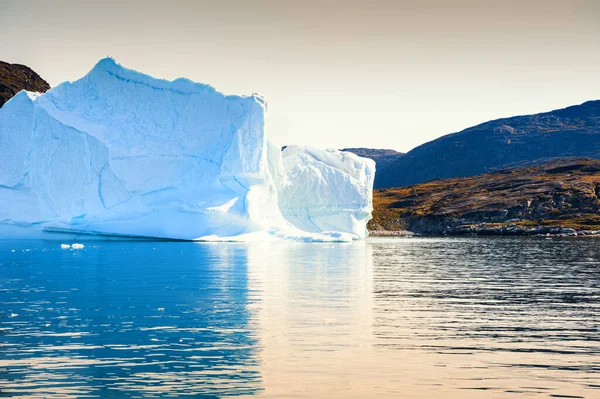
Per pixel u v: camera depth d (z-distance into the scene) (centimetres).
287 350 1839
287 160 8350
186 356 1766
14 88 16062
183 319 2248
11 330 2061
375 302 2647
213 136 7175
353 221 8488
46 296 2753
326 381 1567
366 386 1531
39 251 5403
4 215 7012
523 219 13650
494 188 16238
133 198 6862
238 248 6012
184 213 6856
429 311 2441
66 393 1471
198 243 6612
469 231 12731
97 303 2569
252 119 7206
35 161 7062
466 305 2592
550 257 5456
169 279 3381
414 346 1891
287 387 1521
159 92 7275
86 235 6862
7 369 1639
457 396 1469
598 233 11750
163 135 7150
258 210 7256
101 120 7088
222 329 2094
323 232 7888
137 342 1912
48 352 1797
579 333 2066
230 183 7156
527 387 1527
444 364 1711
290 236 7444
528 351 1841
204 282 3262
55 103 7144
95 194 6906
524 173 18812
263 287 3078
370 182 8725
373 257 5209
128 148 6975
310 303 2605
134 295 2786
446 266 4419
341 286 3147
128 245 6253
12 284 3148
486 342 1942
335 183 8356
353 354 1803
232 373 1622
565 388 1520
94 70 7288
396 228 14038
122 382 1545
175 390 1495
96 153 6925
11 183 7131
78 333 2022
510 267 4369
